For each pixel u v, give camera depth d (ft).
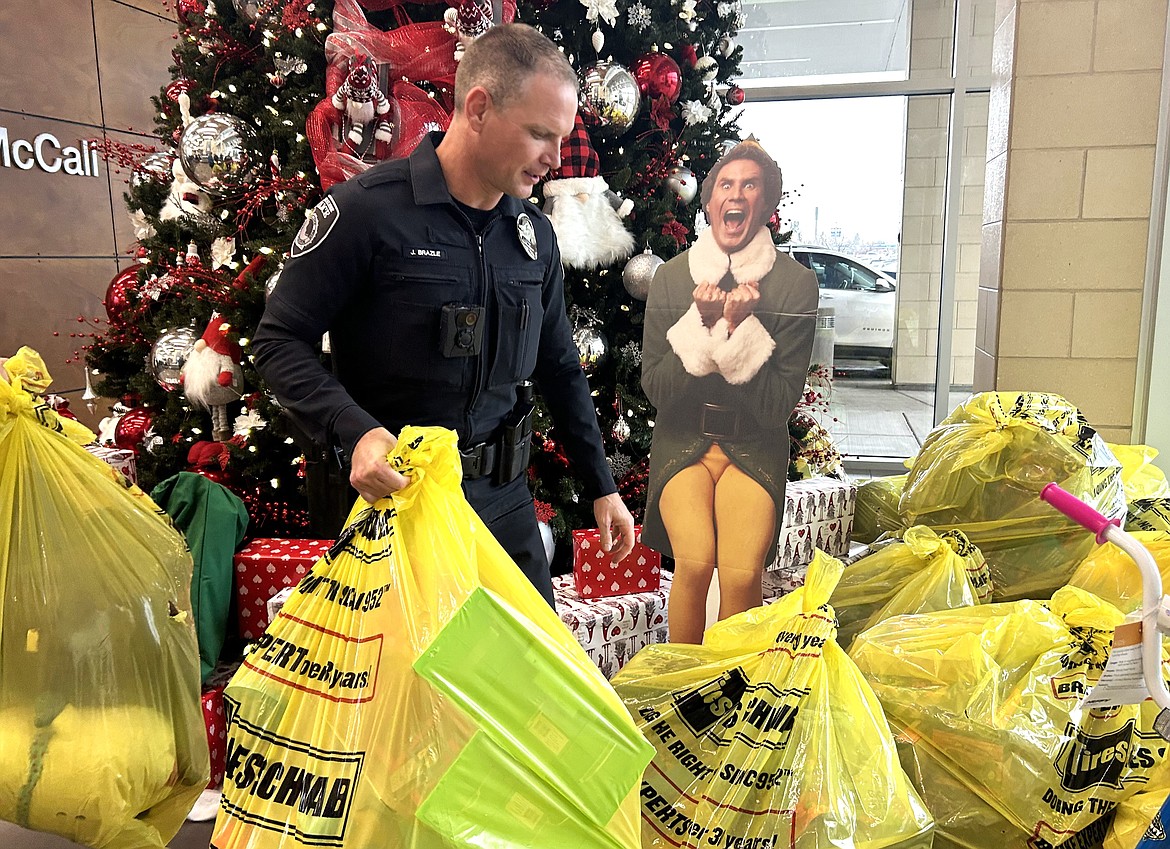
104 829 4.23
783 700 3.54
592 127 8.35
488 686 2.75
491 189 4.49
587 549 7.15
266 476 8.64
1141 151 6.94
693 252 5.10
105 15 14.40
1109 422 7.47
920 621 4.47
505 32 4.24
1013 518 5.64
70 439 4.53
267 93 8.99
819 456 8.68
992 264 7.76
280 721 2.79
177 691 4.61
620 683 4.01
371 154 7.58
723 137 9.33
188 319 9.28
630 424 8.61
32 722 4.09
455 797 2.63
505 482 5.00
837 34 15.35
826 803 3.37
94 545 4.33
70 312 13.97
